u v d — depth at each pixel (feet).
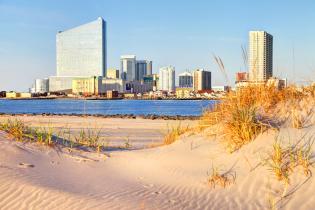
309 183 20.15
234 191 21.02
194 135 30.58
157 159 26.53
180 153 26.78
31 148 28.09
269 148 23.63
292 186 20.29
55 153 28.17
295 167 21.27
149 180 23.54
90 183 23.02
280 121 26.58
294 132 24.79
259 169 22.18
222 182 21.86
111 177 24.25
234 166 23.32
